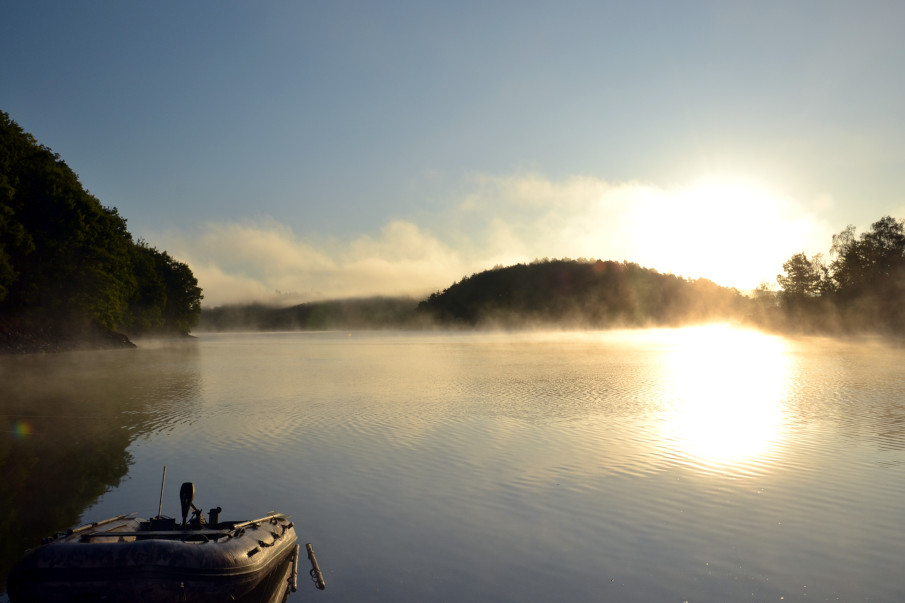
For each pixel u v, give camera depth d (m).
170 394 33.56
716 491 14.70
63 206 64.06
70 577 8.23
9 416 25.94
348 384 39.12
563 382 39.81
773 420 24.36
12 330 67.50
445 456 18.39
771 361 59.16
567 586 9.76
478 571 10.34
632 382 39.62
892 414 25.75
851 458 17.89
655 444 19.91
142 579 8.33
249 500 14.25
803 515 12.98
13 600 8.38
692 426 23.08
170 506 13.80
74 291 71.00
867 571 10.25
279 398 31.92
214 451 19.23
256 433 22.12
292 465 17.38
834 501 13.91
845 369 49.44
